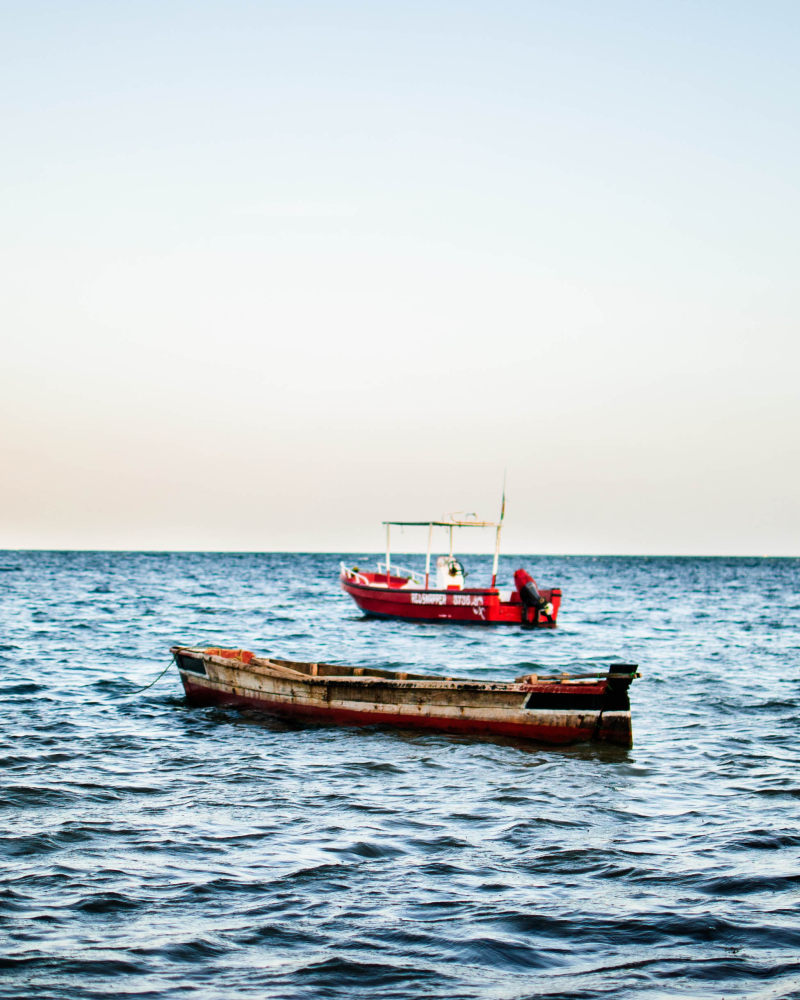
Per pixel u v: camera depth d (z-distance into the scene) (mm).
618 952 7852
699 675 25891
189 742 16188
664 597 75438
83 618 41938
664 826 11633
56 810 11828
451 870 9875
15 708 19031
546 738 16188
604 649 32875
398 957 7695
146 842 10617
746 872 9883
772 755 15703
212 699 19484
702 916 8617
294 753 15438
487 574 142000
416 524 41844
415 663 27906
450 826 11516
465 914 8633
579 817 12008
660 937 8156
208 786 13250
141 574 105875
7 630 35594
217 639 33969
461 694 16625
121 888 9125
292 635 36531
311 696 17688
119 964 7438
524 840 10977
